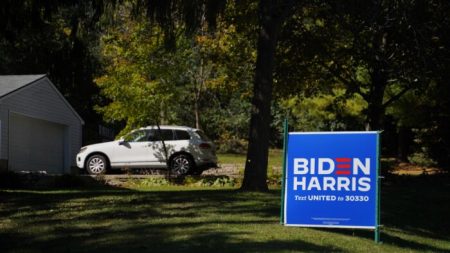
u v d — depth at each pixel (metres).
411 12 15.62
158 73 20.16
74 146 26.22
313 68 20.50
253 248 7.68
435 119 22.09
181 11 12.02
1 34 12.37
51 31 14.36
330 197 8.76
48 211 10.45
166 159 20.09
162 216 9.94
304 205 8.86
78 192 14.15
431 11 16.66
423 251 8.57
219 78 25.83
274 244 7.95
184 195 12.54
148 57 20.05
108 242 8.02
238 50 20.75
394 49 18.47
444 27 16.98
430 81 18.67
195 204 11.24
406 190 15.55
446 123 21.73
